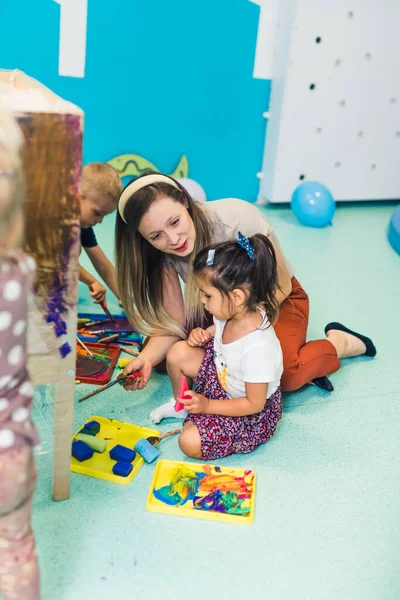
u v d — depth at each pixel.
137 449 1.28
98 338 1.69
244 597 0.99
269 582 1.03
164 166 2.84
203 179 2.93
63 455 1.11
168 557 1.06
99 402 1.46
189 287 1.39
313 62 2.71
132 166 2.77
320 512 1.18
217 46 2.67
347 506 1.21
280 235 2.68
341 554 1.09
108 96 2.61
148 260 1.38
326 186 3.02
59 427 1.07
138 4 2.49
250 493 1.21
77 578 1.00
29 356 0.99
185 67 2.67
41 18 2.39
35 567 0.84
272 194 2.94
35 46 2.43
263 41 2.73
